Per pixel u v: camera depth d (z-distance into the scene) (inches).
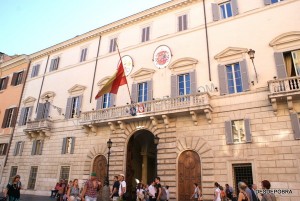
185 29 798.5
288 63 608.1
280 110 565.9
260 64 629.3
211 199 578.2
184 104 658.2
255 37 660.7
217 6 759.1
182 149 657.6
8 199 415.5
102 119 791.7
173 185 635.5
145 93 798.5
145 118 727.1
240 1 721.6
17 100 1154.7
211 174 597.6
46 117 1007.0
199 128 652.7
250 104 609.3
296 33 601.3
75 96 962.1
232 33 701.3
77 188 444.1
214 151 615.2
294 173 513.7
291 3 639.8
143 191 609.6
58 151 907.4
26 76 1186.0
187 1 812.6
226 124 619.2
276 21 644.7
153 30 866.8
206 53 723.4
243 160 573.3
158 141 671.1
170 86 747.4
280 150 540.7
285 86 547.5
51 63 1117.7
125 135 765.9
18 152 1035.9
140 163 966.4
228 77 675.4
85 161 827.4
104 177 766.5
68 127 920.9
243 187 312.8
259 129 578.9
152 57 823.7
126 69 862.5
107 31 988.6
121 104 825.5
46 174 904.3
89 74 962.7
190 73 722.8
